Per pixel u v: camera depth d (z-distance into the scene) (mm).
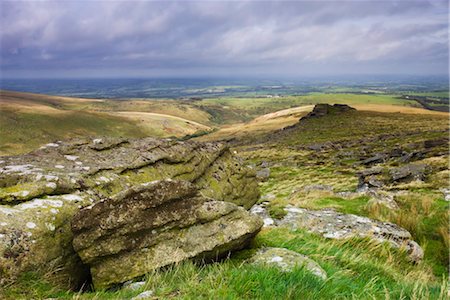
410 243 9992
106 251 5785
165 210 6406
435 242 11711
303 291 5035
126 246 5910
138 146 10742
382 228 10641
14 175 7230
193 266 5855
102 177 8414
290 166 60062
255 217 7188
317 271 5945
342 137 103438
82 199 7156
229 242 6477
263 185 43812
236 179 13812
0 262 5168
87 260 5750
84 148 9938
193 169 11453
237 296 4855
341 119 145625
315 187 24234
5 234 5488
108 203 6070
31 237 5715
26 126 198500
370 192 16344
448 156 37250
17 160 8461
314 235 9672
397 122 127812
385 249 9414
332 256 7309
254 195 14789
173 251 6098
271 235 8352
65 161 8805
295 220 10961
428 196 16375
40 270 5590
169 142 11664
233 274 5375
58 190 7121
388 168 30625
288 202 14031
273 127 192500
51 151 9344
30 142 183500
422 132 87750
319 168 53406
